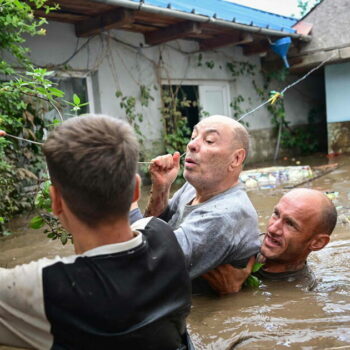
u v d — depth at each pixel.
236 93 11.26
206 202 2.62
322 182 7.18
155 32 8.56
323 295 2.59
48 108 6.68
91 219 1.27
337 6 10.50
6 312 1.26
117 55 8.36
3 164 4.89
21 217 5.55
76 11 6.93
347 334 2.06
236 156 2.61
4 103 5.05
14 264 3.73
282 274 2.84
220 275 2.58
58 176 1.24
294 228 2.66
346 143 11.71
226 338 2.09
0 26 5.15
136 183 1.41
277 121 12.29
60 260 1.27
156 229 1.49
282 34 9.90
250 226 2.65
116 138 1.24
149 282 1.32
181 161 8.89
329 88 11.71
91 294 1.23
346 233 4.14
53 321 1.22
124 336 1.25
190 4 9.73
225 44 9.57
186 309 1.46
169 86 9.73
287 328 2.16
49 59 7.25
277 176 7.46
